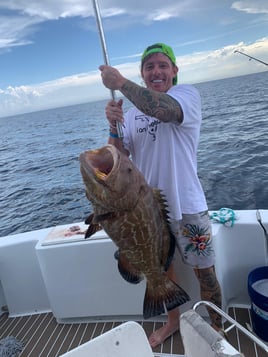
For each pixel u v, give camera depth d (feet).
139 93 4.81
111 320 8.20
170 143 5.85
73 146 70.64
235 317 7.61
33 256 8.66
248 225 7.45
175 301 5.92
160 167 5.98
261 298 6.58
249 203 22.93
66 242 7.74
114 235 5.11
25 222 29.25
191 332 3.76
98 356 4.19
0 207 34.53
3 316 9.12
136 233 5.13
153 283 5.90
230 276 7.89
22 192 39.14
